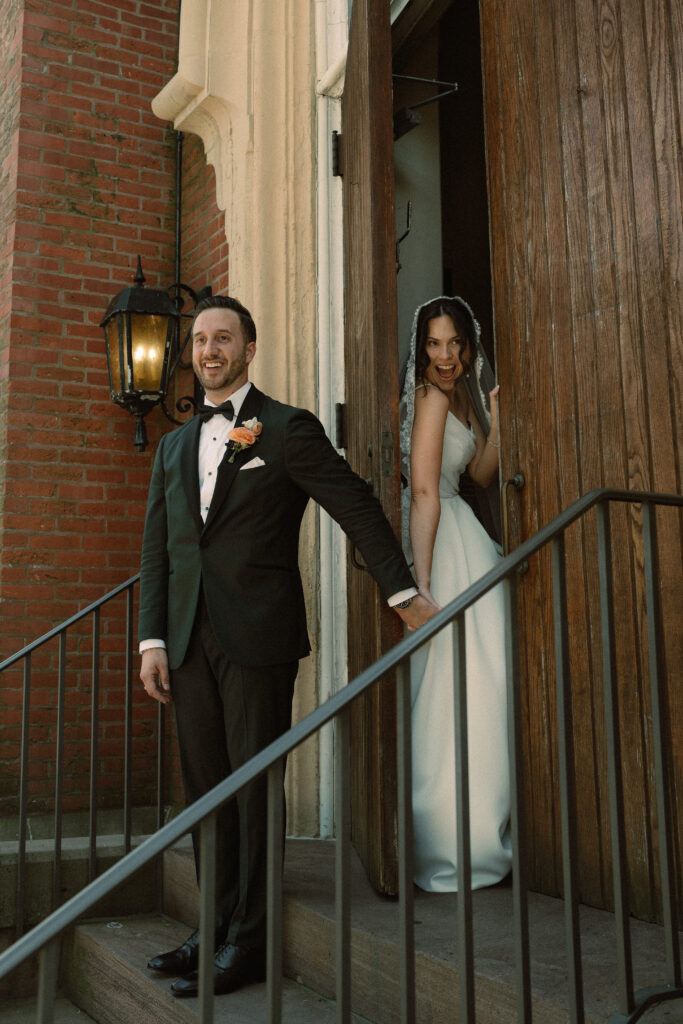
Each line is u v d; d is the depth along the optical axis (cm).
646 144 212
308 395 362
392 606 221
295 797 333
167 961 226
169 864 300
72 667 418
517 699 149
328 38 378
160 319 408
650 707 203
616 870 153
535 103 245
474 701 238
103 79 462
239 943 218
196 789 232
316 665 340
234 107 392
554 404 235
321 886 244
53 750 410
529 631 238
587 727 218
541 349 240
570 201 233
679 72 205
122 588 317
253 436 225
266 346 367
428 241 373
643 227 213
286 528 230
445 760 237
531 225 245
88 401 437
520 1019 144
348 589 318
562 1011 157
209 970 122
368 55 248
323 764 334
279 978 128
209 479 232
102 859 314
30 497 420
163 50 479
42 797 404
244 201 382
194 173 459
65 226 445
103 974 257
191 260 454
